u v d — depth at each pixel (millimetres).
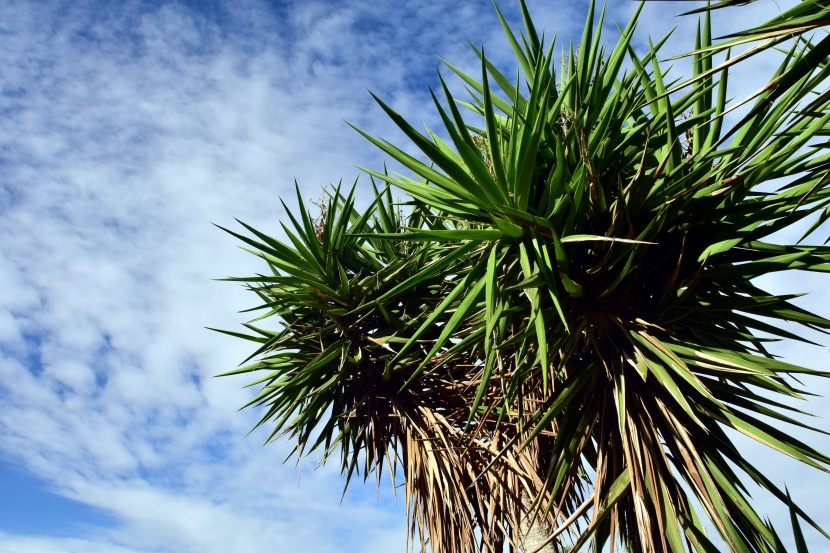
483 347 5195
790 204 4211
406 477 5965
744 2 2414
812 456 3826
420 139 3951
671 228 4477
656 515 4090
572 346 4387
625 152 4594
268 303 6453
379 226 6824
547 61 4129
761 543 3896
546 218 4316
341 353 6090
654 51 4602
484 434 5805
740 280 4352
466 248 4535
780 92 2859
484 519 5492
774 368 3910
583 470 5672
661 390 4305
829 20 2438
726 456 4215
